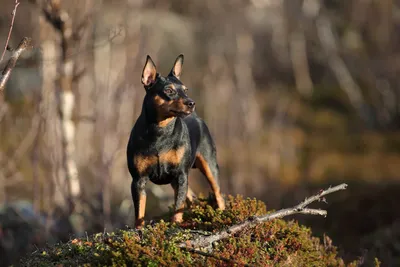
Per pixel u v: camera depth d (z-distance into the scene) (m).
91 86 16.39
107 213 11.51
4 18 19.27
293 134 25.39
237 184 18.94
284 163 22.31
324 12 33.19
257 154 21.98
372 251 10.46
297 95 30.67
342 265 7.24
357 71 31.80
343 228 13.55
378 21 32.78
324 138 25.38
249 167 21.00
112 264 5.44
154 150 6.37
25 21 20.41
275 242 6.31
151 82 6.51
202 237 5.96
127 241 5.59
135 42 15.33
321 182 20.42
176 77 6.73
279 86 31.73
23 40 5.80
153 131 6.33
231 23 30.23
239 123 23.25
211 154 7.25
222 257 5.55
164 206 14.49
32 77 20.83
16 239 12.13
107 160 11.83
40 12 12.07
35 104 13.13
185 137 6.55
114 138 12.41
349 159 23.12
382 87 30.06
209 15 30.98
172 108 6.19
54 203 12.47
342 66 31.34
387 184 16.64
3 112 11.99
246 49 29.47
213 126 22.62
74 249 5.95
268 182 20.20
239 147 21.70
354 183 19.05
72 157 11.73
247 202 6.91
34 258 5.99
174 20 29.75
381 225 13.29
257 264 5.80
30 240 11.87
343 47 32.66
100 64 16.88
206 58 29.30
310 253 6.55
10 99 20.28
